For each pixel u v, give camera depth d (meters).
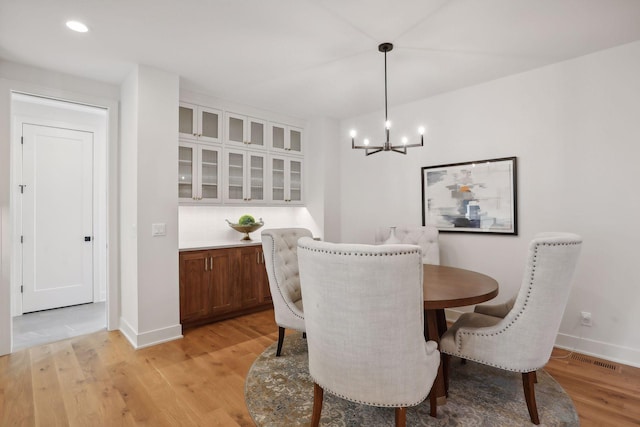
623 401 2.04
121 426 1.83
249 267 3.74
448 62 2.88
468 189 3.41
